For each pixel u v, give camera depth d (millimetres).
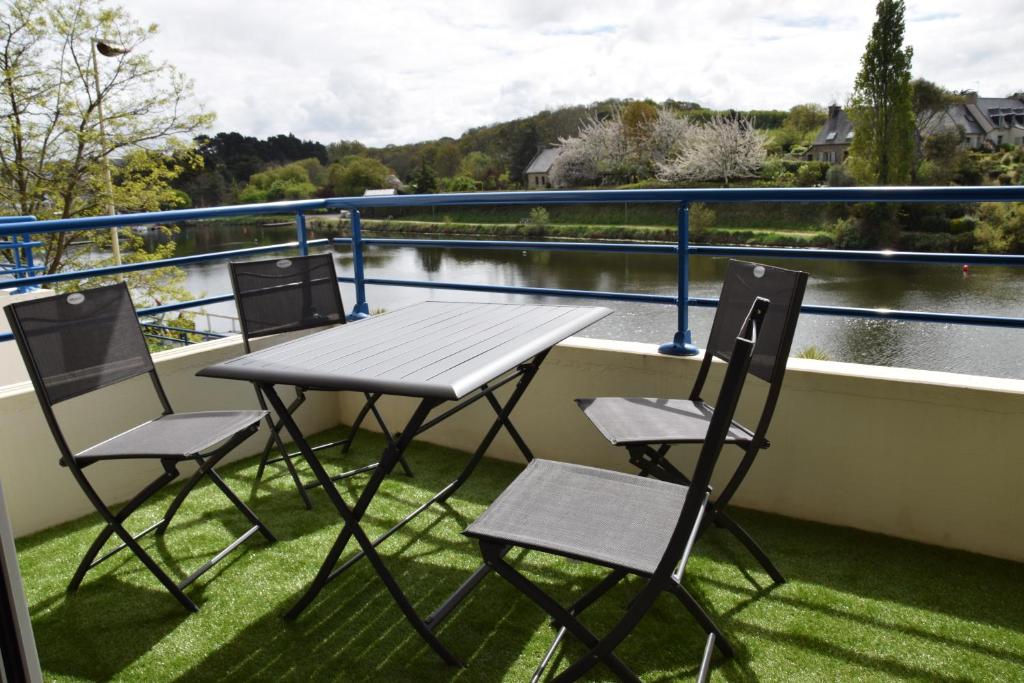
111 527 2105
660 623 1949
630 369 2781
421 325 2316
